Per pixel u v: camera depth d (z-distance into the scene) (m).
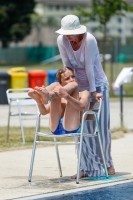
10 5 142.00
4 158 21.58
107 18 51.34
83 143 17.53
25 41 158.00
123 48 135.75
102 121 17.56
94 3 51.50
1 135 28.19
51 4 179.00
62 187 16.19
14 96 26.06
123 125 30.22
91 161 17.62
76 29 16.69
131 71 29.36
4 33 144.50
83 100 16.55
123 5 50.69
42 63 130.62
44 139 26.52
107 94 17.67
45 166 19.83
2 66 121.44
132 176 17.66
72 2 178.50
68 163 20.41
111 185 16.41
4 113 40.31
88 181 16.97
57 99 16.61
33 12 146.88
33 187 16.28
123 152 22.56
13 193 15.52
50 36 156.50
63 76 16.80
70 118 16.64
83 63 17.20
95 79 17.47
